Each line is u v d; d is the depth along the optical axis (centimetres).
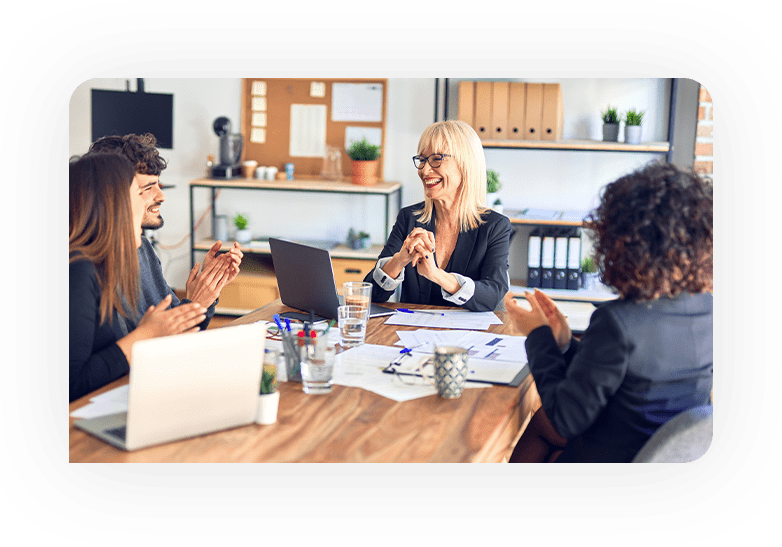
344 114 449
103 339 163
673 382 141
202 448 125
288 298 224
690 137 404
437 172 245
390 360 176
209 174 453
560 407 141
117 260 164
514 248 436
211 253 207
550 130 401
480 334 201
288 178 447
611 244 140
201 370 124
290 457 122
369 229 461
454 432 134
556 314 173
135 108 453
